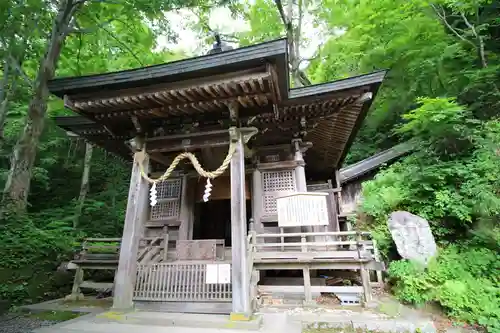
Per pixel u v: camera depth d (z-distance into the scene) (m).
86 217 14.90
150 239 7.60
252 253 6.52
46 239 9.13
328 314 5.55
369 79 6.74
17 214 9.45
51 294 7.93
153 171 9.44
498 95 9.79
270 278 8.17
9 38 10.13
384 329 4.98
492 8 12.37
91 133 8.47
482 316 5.36
